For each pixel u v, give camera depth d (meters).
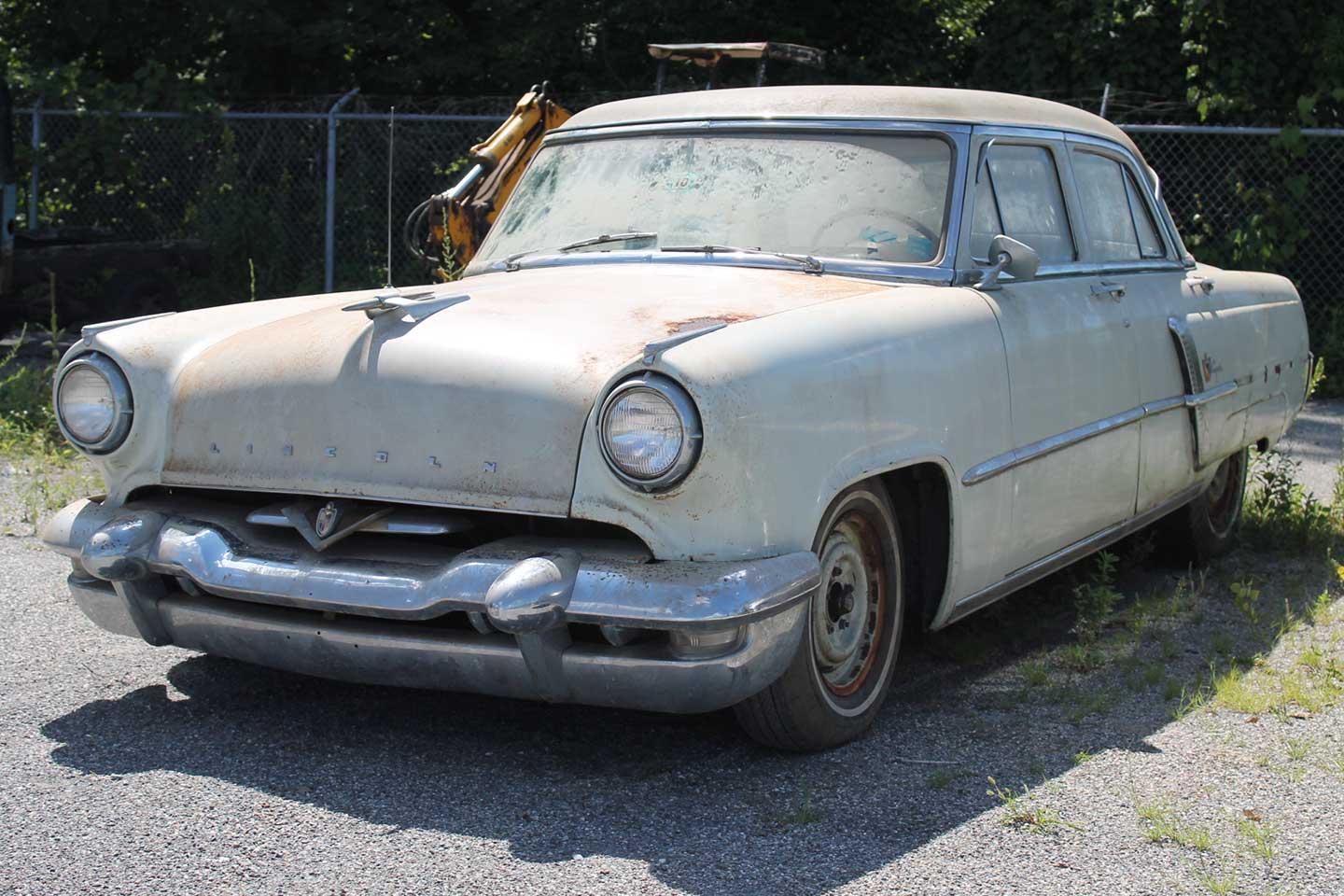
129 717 4.05
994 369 4.21
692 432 3.28
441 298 3.96
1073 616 5.31
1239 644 4.94
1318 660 4.61
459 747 3.86
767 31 15.70
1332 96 13.38
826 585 3.81
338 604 3.56
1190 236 13.86
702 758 3.81
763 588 3.35
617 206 4.73
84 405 4.02
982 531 4.22
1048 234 4.86
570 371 3.52
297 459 3.72
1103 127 5.47
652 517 3.37
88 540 3.92
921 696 4.37
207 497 4.09
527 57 15.60
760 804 3.50
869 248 4.37
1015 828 3.37
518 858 3.18
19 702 4.15
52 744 3.83
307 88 16.62
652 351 3.37
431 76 15.92
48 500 6.68
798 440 3.50
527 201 5.00
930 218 4.41
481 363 3.59
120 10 16.03
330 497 3.72
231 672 4.46
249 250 14.59
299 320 4.08
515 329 3.70
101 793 3.50
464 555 3.49
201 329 4.16
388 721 4.05
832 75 15.57
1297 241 13.47
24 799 3.46
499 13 15.97
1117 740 3.97
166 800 3.47
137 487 4.03
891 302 4.01
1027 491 4.41
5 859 3.13
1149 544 5.84
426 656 3.59
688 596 3.31
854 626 3.95
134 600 3.96
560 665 3.47
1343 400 11.93
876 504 3.94
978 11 15.30
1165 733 4.03
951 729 4.07
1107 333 4.87
